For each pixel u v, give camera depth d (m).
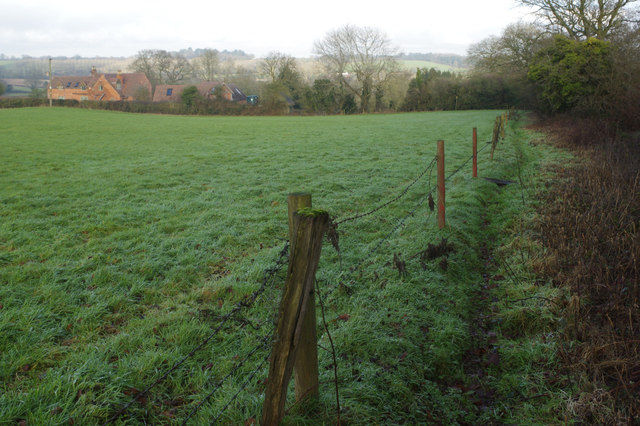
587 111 23.38
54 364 4.16
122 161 17.45
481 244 7.93
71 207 10.25
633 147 13.70
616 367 3.82
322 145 22.55
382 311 5.11
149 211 9.89
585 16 29.95
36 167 15.88
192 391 3.81
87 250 7.37
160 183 13.05
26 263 6.78
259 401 3.55
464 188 11.45
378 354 4.32
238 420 3.42
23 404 3.44
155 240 7.86
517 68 40.41
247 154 19.36
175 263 6.79
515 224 8.49
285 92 70.06
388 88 69.44
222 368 4.05
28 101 69.94
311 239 2.61
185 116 61.88
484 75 62.41
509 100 62.66
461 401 3.92
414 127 33.44
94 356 4.18
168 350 4.31
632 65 19.38
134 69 103.56
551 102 27.88
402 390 3.87
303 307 2.69
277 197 11.22
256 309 5.20
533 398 3.89
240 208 10.18
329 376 3.90
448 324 4.95
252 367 4.07
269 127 36.88
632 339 4.10
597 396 3.62
